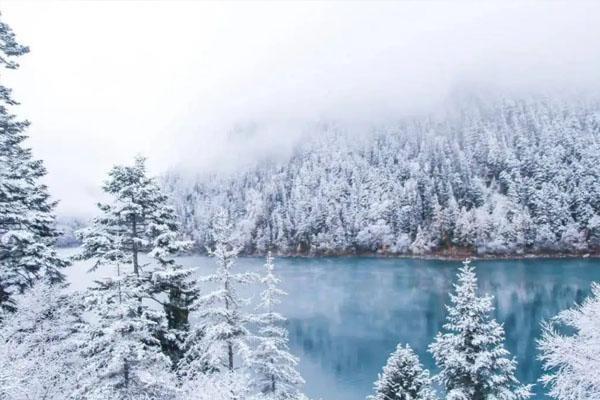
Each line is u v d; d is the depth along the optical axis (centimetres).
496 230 12669
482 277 9100
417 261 12356
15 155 1733
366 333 5803
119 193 1577
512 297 7250
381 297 7794
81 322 1622
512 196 13938
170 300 1806
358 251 14438
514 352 4803
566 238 11975
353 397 3959
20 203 1639
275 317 1820
